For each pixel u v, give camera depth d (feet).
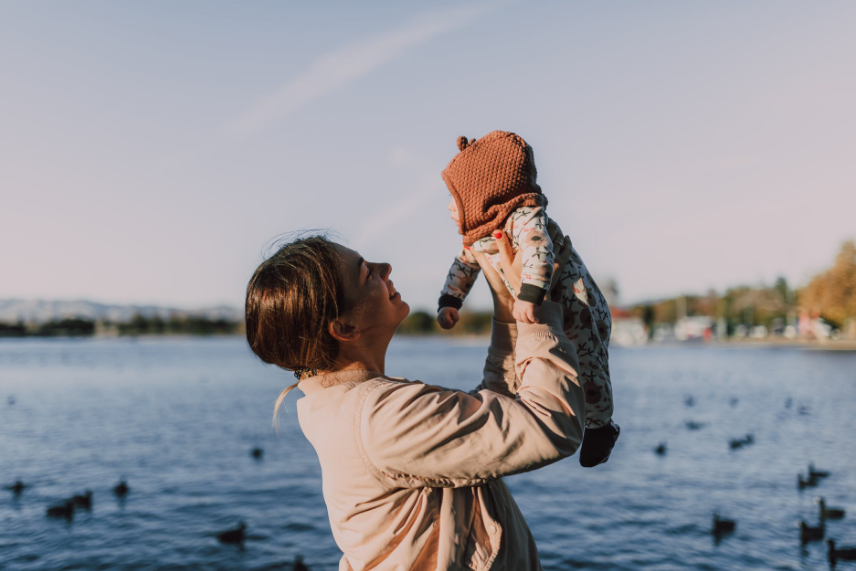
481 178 6.52
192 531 34.30
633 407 86.74
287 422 74.69
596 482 44.27
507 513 5.55
